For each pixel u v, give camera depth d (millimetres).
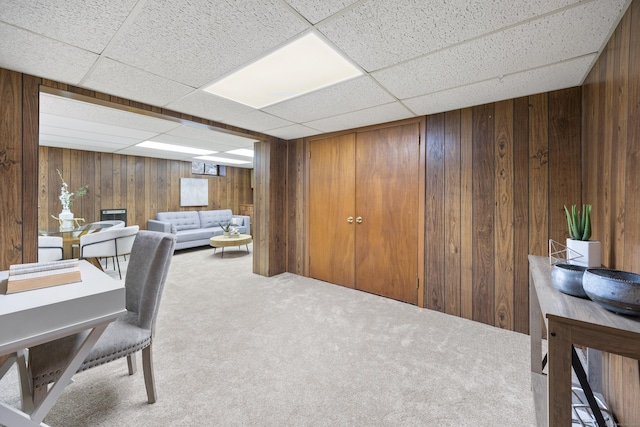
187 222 6199
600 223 1544
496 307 2365
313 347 2055
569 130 2041
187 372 1753
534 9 1215
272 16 1287
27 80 1847
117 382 1641
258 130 3416
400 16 1277
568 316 814
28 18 1281
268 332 2279
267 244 3832
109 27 1364
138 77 1931
